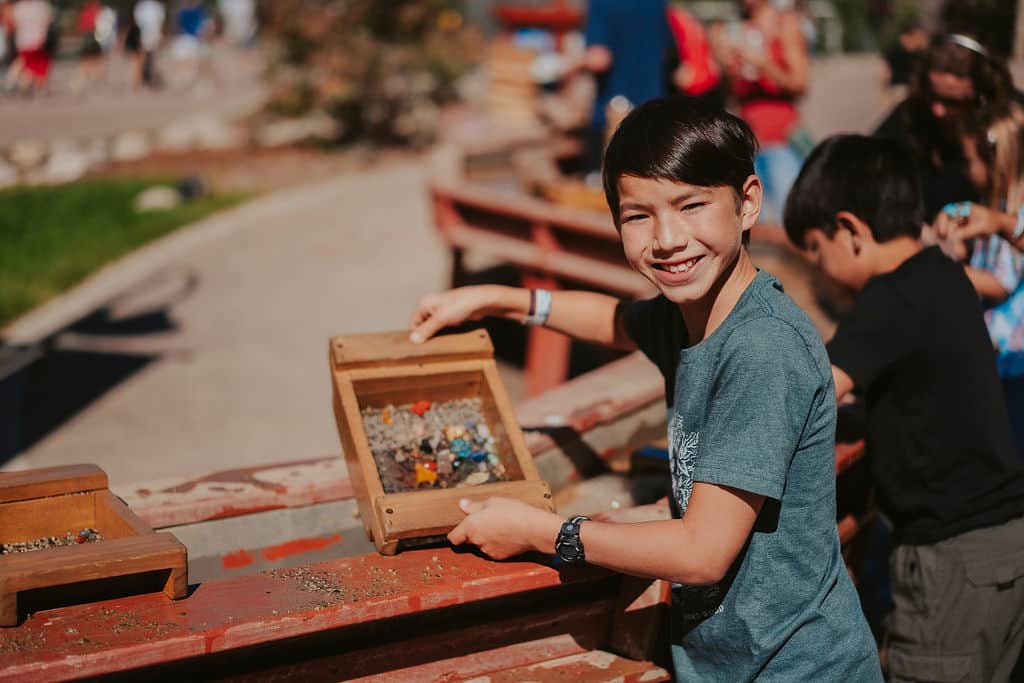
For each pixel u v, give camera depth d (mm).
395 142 14250
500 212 5504
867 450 2332
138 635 1493
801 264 4277
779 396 1586
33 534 1814
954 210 2865
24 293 7469
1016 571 2172
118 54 22906
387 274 7992
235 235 9297
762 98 5961
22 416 5410
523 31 11672
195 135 14086
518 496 1831
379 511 1772
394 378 2047
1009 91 2863
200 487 2221
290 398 5707
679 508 1816
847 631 1750
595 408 2682
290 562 2229
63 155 12250
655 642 1974
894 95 8461
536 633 1949
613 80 6117
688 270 1629
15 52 17906
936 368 2148
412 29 14523
